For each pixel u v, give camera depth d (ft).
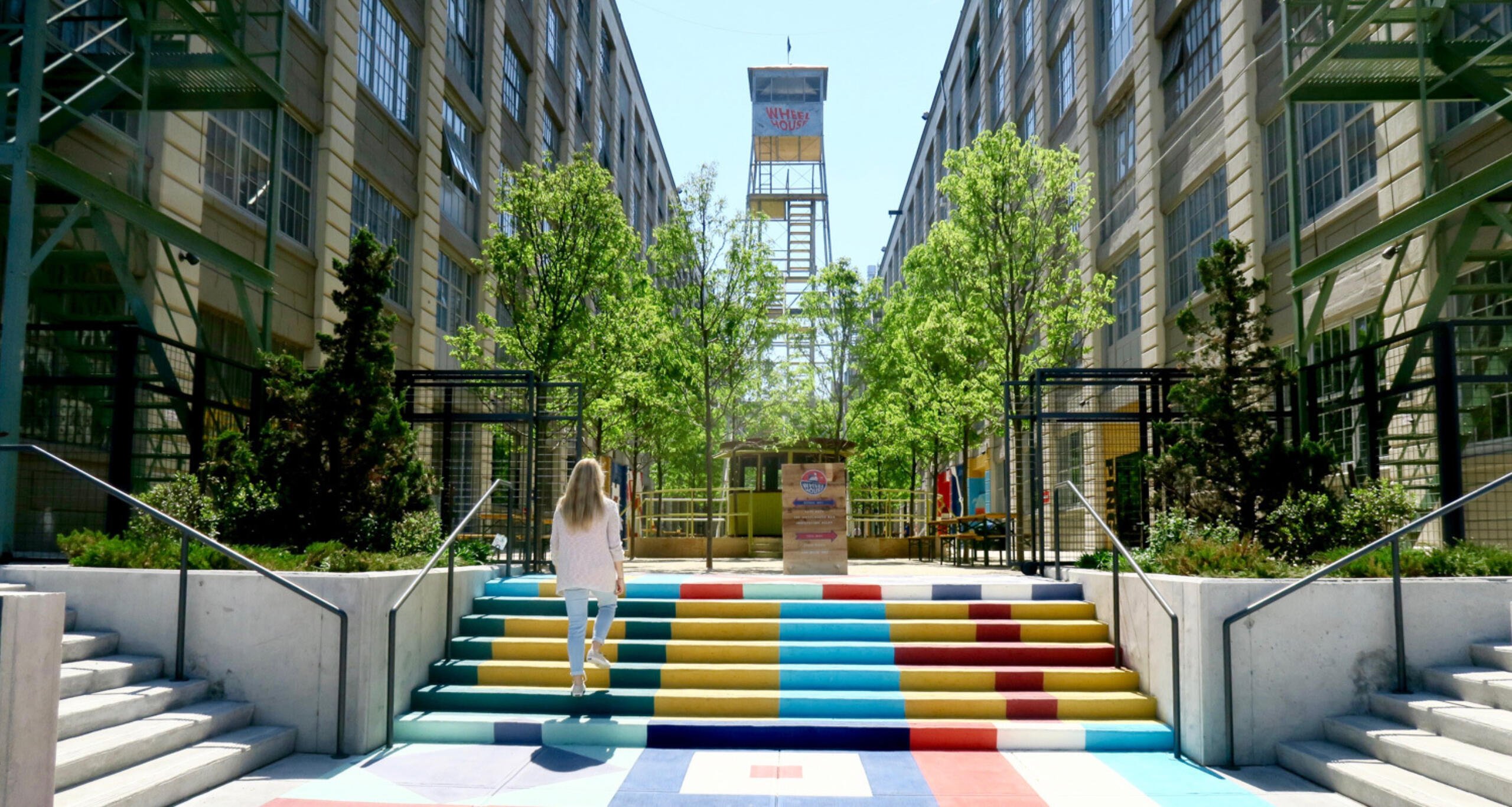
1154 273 71.36
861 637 28.81
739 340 58.85
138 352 34.30
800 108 186.39
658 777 21.02
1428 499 36.14
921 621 29.37
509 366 62.28
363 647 22.95
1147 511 39.73
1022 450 46.44
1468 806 16.58
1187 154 67.05
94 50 39.06
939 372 82.64
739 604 30.45
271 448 30.55
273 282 42.42
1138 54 74.79
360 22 60.44
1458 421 30.01
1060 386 42.04
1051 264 62.08
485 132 85.05
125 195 33.01
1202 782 20.54
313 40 54.39
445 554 31.68
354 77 58.54
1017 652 27.43
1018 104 113.29
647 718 24.71
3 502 28.53
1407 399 39.01
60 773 16.76
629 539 69.21
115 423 31.48
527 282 63.46
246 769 20.70
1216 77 61.87
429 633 27.14
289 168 52.70
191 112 42.80
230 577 23.49
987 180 59.77
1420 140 39.63
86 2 37.32
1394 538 21.88
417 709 25.57
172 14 40.29
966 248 61.72
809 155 186.29
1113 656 27.45
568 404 61.41
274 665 23.11
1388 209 43.16
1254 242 56.18
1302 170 52.54
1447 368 30.25
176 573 23.62
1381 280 43.91
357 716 22.74
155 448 38.58
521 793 19.72
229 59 38.11
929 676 26.25
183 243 36.04
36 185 30.99
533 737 24.11
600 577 25.46
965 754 23.07
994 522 60.39
